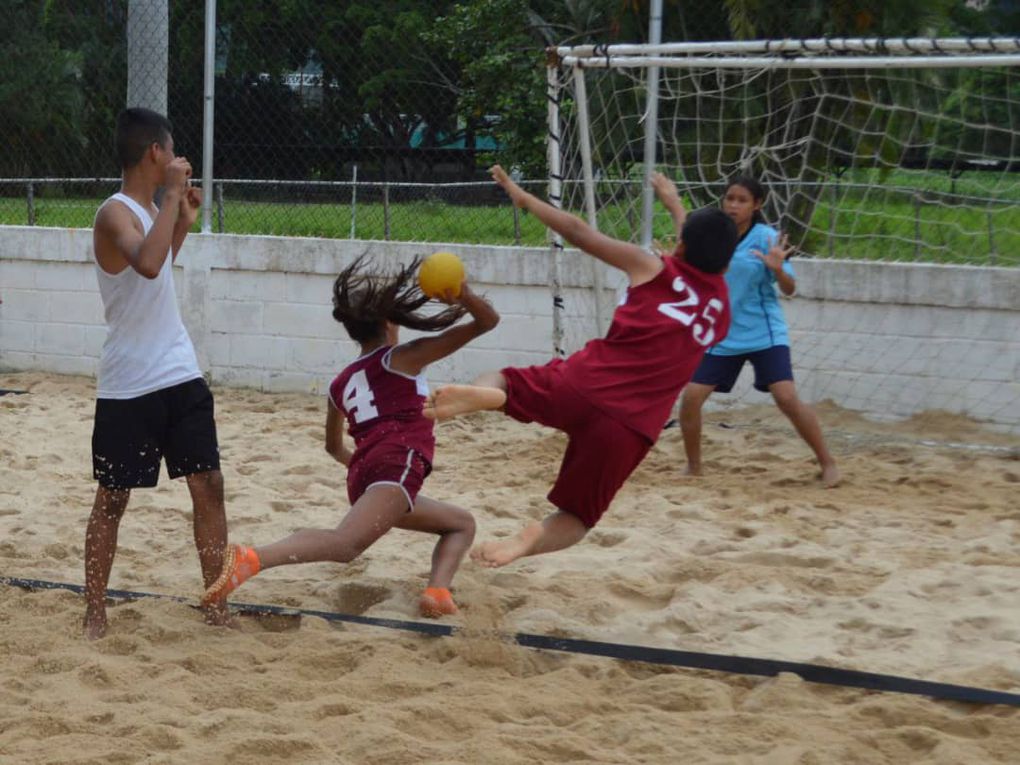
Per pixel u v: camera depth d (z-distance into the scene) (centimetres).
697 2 1138
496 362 1023
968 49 789
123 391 488
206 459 500
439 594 506
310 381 1079
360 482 501
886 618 525
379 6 1156
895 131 1095
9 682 443
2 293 1168
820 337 943
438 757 383
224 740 394
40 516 690
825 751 394
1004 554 621
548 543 468
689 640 507
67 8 1199
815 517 701
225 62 1141
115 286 485
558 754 388
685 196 1089
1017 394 895
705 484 786
